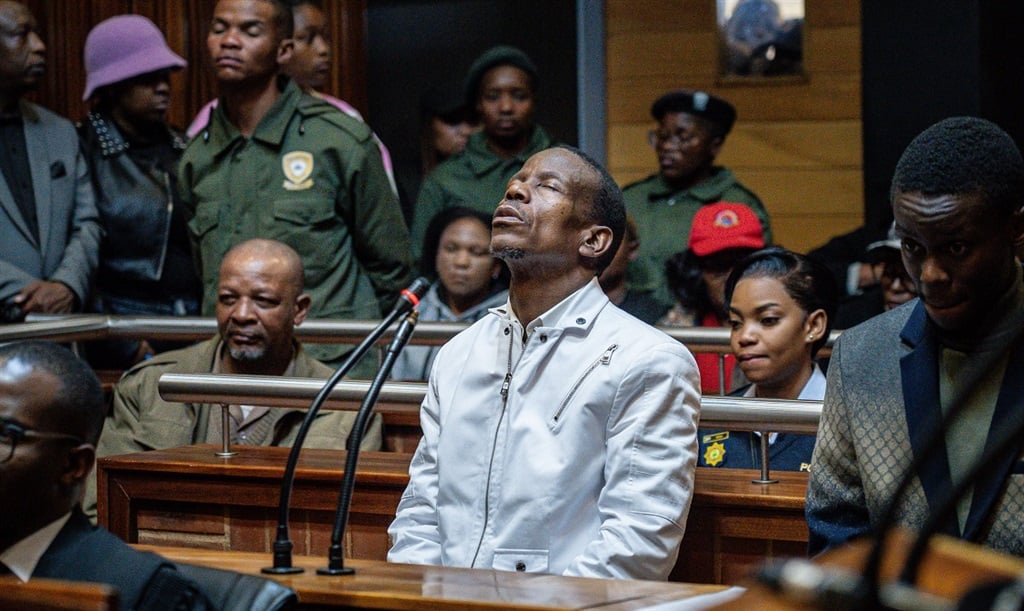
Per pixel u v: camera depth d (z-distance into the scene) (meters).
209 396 4.41
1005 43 7.79
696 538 3.83
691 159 7.28
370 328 5.41
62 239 6.74
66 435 3.01
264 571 3.07
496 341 3.85
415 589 2.87
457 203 7.51
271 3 6.22
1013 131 7.81
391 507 4.12
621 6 9.17
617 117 9.20
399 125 9.22
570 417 3.66
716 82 9.07
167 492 4.34
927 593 1.59
